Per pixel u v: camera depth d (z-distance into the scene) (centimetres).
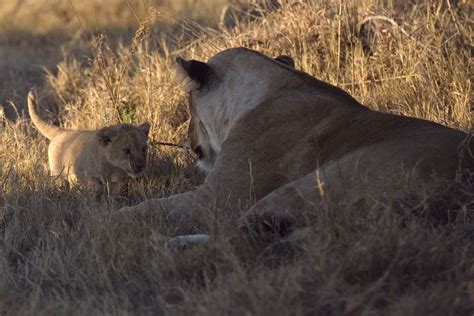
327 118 1083
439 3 1669
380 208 910
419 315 777
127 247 980
